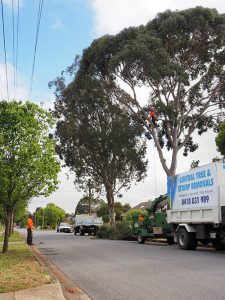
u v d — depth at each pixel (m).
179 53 36.66
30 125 18.42
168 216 23.64
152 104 37.69
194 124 38.78
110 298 9.10
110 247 24.30
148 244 27.55
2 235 43.41
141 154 44.84
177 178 23.08
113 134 42.94
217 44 35.41
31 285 10.19
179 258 16.72
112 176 46.50
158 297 8.95
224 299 8.59
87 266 14.91
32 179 18.48
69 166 46.56
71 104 43.91
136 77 35.44
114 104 42.59
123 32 35.62
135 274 12.44
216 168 19.38
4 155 18.09
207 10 34.44
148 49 32.66
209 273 12.16
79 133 43.97
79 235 49.47
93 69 37.06
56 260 17.34
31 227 27.95
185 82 33.75
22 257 17.75
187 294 9.16
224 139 30.75
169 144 38.75
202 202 20.36
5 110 18.36
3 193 18.81
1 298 8.70
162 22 34.94
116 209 89.06
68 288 10.45
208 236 20.39
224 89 37.66
